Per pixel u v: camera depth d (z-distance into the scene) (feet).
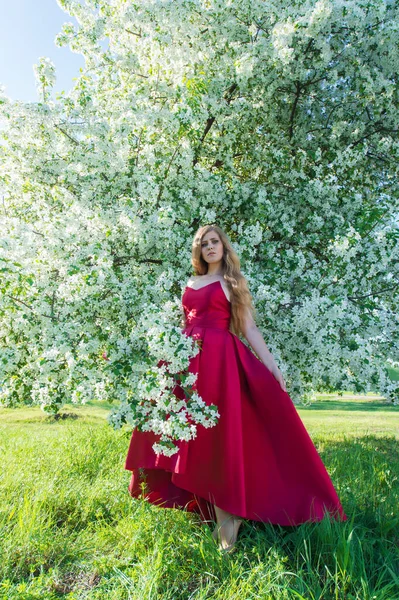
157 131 13.94
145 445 8.64
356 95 16.34
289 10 14.52
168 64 15.81
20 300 9.30
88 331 9.80
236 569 6.67
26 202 14.62
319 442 17.62
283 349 11.48
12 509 8.64
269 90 16.03
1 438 16.65
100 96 16.38
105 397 9.37
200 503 8.97
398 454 15.37
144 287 11.36
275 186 14.97
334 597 6.13
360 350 10.57
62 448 14.02
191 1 15.67
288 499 8.25
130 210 11.41
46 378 8.95
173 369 7.61
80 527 8.73
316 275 12.13
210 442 8.02
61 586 6.70
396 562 7.09
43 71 13.80
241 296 9.02
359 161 15.58
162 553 7.00
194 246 9.70
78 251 10.38
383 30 15.21
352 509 8.91
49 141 13.48
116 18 17.26
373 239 11.94
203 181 13.38
